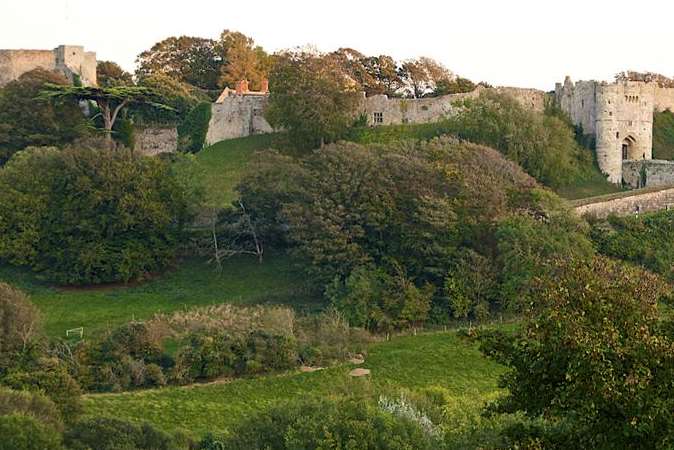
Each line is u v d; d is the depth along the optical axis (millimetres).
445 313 131875
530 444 47000
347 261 136375
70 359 110188
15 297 116875
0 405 82062
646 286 50469
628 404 42562
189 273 151375
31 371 101188
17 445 75125
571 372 43000
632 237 148500
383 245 140750
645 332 44094
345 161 147875
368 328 128625
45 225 150875
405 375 112625
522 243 133875
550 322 45094
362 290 129750
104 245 148875
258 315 125562
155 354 113500
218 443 80875
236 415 100062
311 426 71750
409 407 80000
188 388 108438
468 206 142375
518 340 48781
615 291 46625
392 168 148125
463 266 134375
